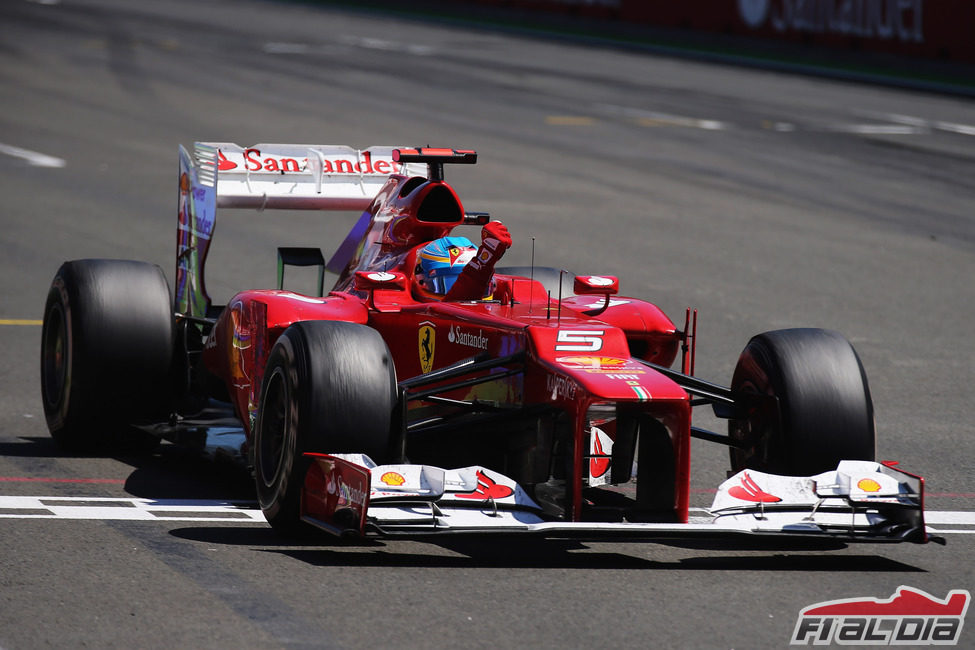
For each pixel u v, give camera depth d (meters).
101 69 114.56
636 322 25.77
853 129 98.50
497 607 19.44
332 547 22.30
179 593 19.52
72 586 19.66
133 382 27.66
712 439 24.42
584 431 21.47
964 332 45.81
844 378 23.23
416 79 117.62
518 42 149.38
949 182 79.75
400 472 20.73
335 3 187.50
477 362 23.22
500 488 21.61
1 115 89.94
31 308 43.62
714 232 62.88
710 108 107.19
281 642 17.75
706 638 18.53
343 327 22.36
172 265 51.06
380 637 18.05
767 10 140.38
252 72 117.38
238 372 26.25
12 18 148.62
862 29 131.62
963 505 26.78
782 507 22.00
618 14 158.38
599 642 18.17
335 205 31.95
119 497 25.11
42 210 60.97
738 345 41.91
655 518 21.77
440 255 25.92
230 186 31.14
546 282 29.61
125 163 75.00
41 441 29.52
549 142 88.69
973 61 121.75
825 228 65.31
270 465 22.81
